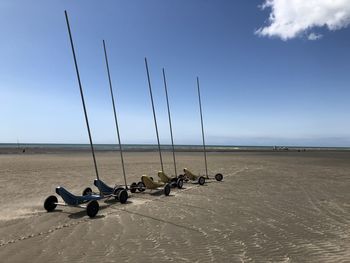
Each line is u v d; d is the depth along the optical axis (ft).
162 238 29.78
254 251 26.66
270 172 87.15
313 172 87.76
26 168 89.20
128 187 53.78
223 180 71.10
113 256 25.20
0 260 24.23
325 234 31.68
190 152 212.23
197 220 36.55
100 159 128.98
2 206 42.80
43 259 24.45
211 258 25.04
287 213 40.47
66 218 36.65
